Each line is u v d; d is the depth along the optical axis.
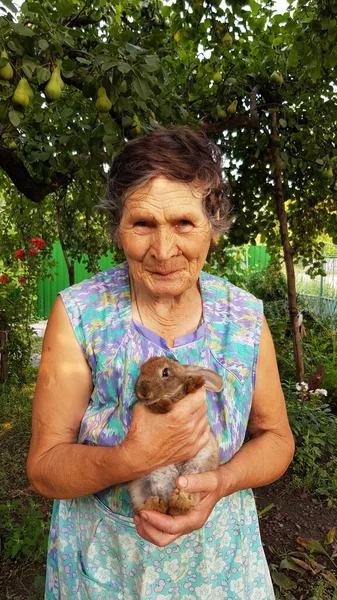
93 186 1.74
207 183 0.59
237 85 1.97
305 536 1.61
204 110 2.10
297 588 1.37
